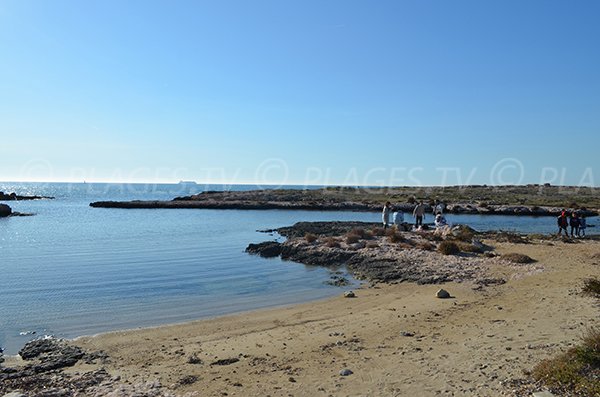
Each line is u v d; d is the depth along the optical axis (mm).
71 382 9234
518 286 17562
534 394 7477
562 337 10539
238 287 20297
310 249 27984
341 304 16844
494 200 94312
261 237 39875
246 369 9969
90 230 46594
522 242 30578
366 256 25406
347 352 10875
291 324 14172
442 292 16688
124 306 16953
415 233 33250
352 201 92188
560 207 76688
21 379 9508
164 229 47531
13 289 19641
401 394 8125
